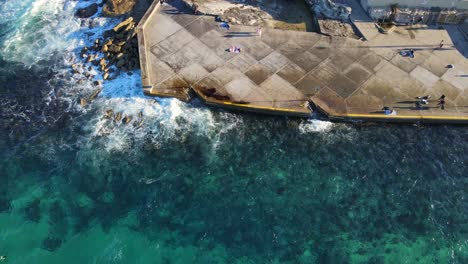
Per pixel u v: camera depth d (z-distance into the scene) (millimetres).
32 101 29000
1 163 25594
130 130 27125
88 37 33375
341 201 23922
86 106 28578
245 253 21906
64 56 32188
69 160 25781
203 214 23312
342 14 32531
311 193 24219
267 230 22703
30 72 31031
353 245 22281
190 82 28875
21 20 35281
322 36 31953
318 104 27703
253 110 27672
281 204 23719
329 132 27125
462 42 31641
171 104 28109
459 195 24250
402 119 27266
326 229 22812
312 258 21781
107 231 22688
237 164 25516
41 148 26375
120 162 25562
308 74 29469
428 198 24109
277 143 26578
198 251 21969
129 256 21828
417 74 29609
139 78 30062
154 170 25172
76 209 23594
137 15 34375
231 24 32594
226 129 27234
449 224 23203
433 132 27234
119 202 23844
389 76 29438
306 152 26141
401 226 23062
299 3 34594
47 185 24641
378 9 32219
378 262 21719
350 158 25812
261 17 33375
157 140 26625
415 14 32094
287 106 27594
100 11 35438
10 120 27859
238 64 29984
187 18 33094
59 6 36406
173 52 30672
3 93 29484
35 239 22438
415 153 26094
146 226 22859
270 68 29781
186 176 24906
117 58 31078
